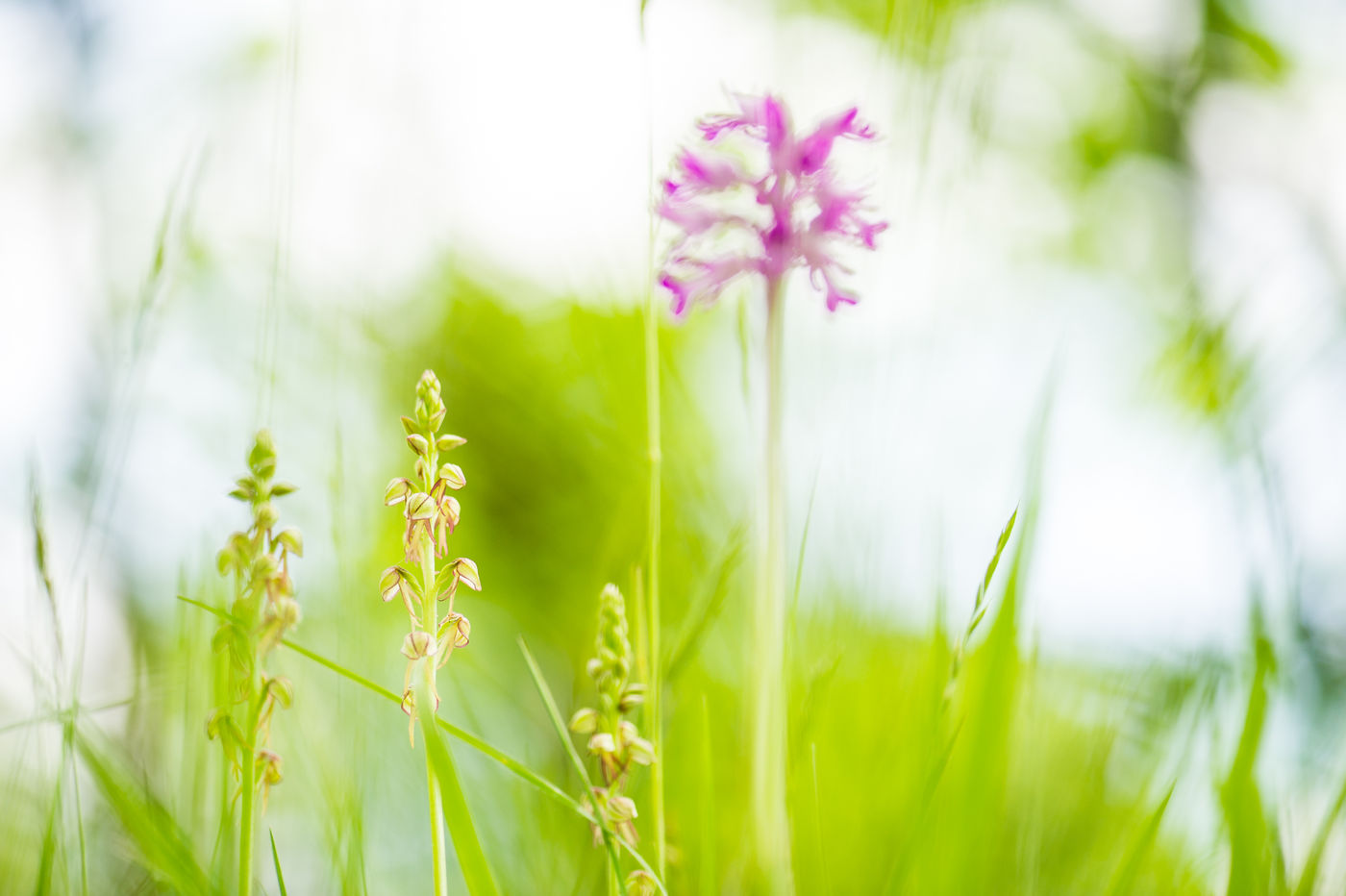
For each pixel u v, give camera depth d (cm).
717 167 97
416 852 100
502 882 97
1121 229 198
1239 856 93
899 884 93
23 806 95
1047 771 99
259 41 112
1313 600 100
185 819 95
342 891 94
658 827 92
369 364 107
